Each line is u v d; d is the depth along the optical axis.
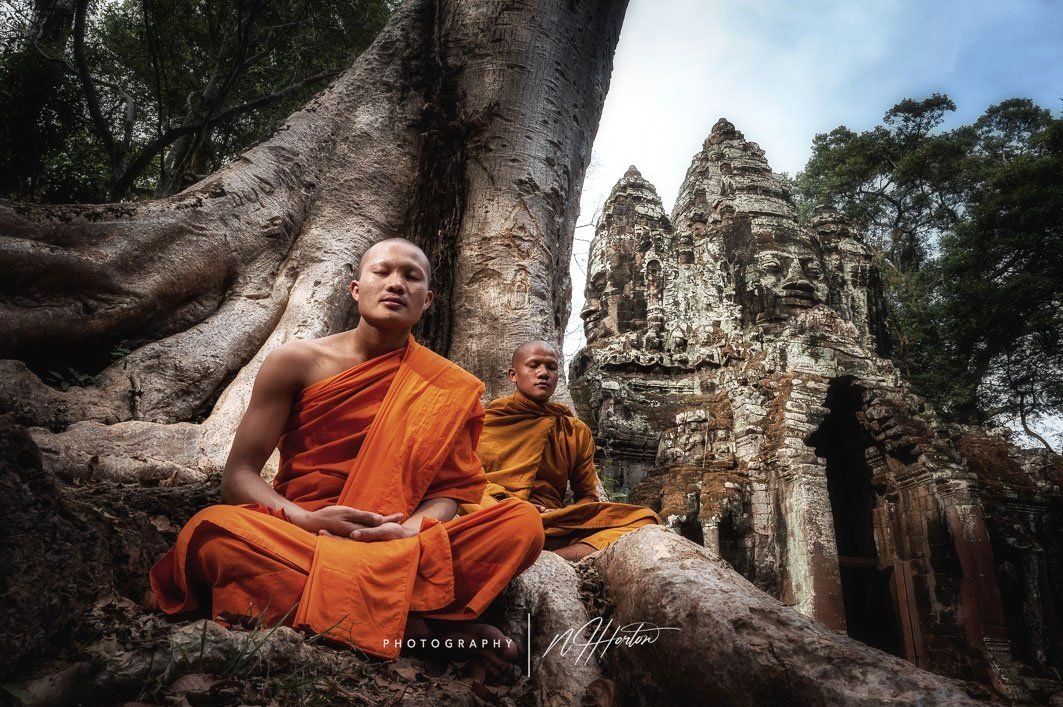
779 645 2.21
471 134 7.86
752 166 30.27
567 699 2.71
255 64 16.28
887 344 29.98
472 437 3.25
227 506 2.67
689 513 20.27
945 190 41.09
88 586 2.35
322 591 2.50
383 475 2.91
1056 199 27.41
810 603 18.45
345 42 16.30
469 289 7.03
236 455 3.01
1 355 4.93
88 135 15.66
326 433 3.05
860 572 22.86
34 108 12.75
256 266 6.63
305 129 7.73
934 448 21.47
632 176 31.00
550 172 7.83
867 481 23.06
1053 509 23.61
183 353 5.49
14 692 1.92
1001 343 30.20
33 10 14.57
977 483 20.91
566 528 4.50
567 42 8.59
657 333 26.53
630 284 28.41
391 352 3.19
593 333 28.58
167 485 4.07
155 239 5.84
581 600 3.25
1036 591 21.50
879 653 2.12
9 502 2.06
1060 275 28.95
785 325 25.31
